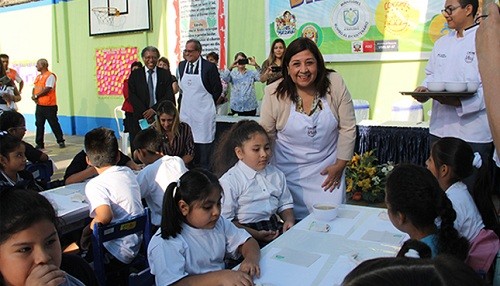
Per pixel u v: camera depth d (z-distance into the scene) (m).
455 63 2.68
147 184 2.79
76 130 9.62
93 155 2.45
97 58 8.89
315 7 6.09
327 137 2.35
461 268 0.49
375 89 5.89
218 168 2.38
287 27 6.38
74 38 9.20
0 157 2.54
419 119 5.37
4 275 1.13
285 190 2.34
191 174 1.69
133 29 8.14
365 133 4.79
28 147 3.56
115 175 2.41
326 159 2.40
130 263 2.38
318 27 6.12
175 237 1.66
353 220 2.05
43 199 1.19
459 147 2.03
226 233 1.82
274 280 1.48
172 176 2.76
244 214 2.19
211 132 5.21
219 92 5.22
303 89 2.30
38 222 1.13
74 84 9.43
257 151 2.17
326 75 2.29
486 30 0.81
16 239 1.10
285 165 2.45
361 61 5.89
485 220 2.04
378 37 5.71
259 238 2.12
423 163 4.48
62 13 9.19
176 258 1.60
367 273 0.49
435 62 2.87
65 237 2.69
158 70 5.65
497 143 0.77
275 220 2.29
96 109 9.16
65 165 6.56
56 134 8.05
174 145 3.76
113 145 2.48
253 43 6.81
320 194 2.41
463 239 1.55
